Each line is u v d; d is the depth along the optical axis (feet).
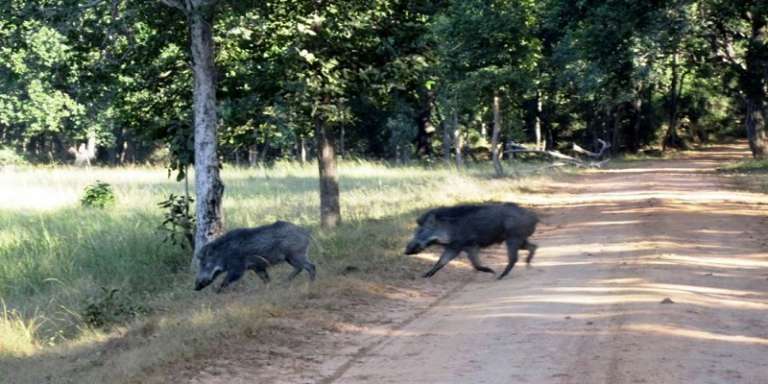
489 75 144.66
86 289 60.75
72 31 66.08
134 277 67.05
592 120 272.72
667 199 110.01
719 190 124.06
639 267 58.90
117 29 66.39
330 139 83.97
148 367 36.06
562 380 32.81
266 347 39.88
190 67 69.77
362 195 111.55
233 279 55.72
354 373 35.47
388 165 195.52
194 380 34.73
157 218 89.66
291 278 57.11
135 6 67.41
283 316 46.16
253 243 55.72
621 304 46.29
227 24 69.87
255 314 44.91
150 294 60.39
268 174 164.35
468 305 49.37
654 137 296.92
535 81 171.22
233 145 78.23
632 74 166.81
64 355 41.50
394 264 63.62
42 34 105.60
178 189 122.72
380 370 35.78
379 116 235.61
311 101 75.00
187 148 71.82
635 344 37.60
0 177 144.56
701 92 304.50
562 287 52.65
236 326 42.37
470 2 142.20
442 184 120.88
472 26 141.90
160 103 75.15
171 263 72.33
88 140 239.09
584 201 111.45
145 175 154.30
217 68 74.90
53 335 49.03
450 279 59.16
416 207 96.58
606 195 119.65
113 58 70.13
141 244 75.20
